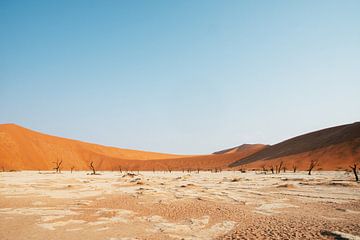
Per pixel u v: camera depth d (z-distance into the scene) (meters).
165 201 22.48
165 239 11.41
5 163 95.06
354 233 11.77
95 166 135.50
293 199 23.66
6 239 11.46
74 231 12.76
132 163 143.62
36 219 15.38
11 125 120.25
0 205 20.12
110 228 13.34
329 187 33.09
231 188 33.72
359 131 100.56
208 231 12.77
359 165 78.44
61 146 133.00
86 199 23.77
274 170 92.31
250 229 12.95
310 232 12.07
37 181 43.22
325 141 107.12
